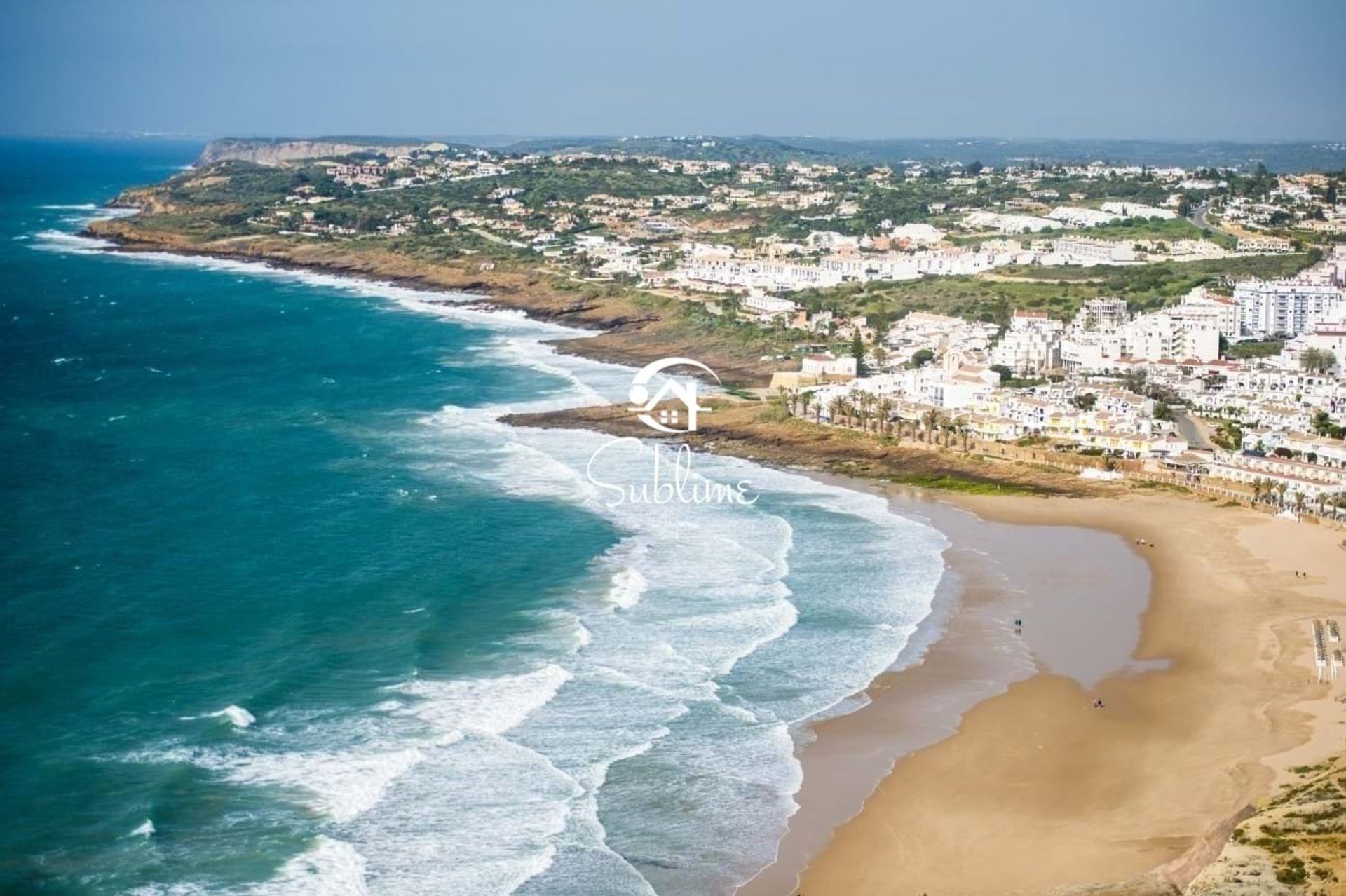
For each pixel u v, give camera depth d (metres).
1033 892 89.69
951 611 144.00
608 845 96.06
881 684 124.62
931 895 90.44
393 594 144.88
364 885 90.38
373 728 112.31
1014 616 143.00
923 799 103.69
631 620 138.50
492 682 121.94
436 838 96.12
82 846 93.88
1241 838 91.25
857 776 107.25
